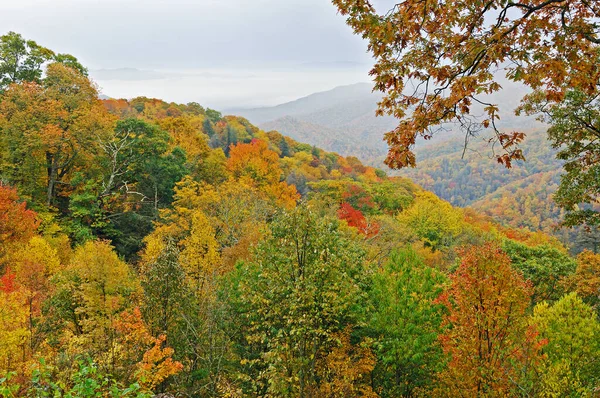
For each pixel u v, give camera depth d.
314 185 62.44
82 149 34.53
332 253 14.18
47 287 18.09
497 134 5.49
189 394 15.47
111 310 17.00
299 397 14.01
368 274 17.02
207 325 16.38
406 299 15.49
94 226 31.41
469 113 5.63
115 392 6.52
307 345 15.05
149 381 13.14
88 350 14.14
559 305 17.38
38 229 27.16
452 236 50.94
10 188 27.19
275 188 50.25
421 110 5.90
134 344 14.09
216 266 22.61
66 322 17.52
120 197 36.88
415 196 80.00
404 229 44.81
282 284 14.03
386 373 16.53
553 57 5.10
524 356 12.04
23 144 30.41
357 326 16.72
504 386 12.22
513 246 35.53
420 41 5.83
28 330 14.96
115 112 69.62
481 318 12.84
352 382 15.45
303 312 13.38
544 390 12.69
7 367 12.59
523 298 12.87
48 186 34.06
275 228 14.88
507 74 5.24
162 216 32.66
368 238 37.06
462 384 13.09
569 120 12.52
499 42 5.18
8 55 36.38
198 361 16.84
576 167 13.39
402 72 5.87
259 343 18.55
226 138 91.56
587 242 40.97
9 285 16.33
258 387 17.03
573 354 15.78
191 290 17.12
